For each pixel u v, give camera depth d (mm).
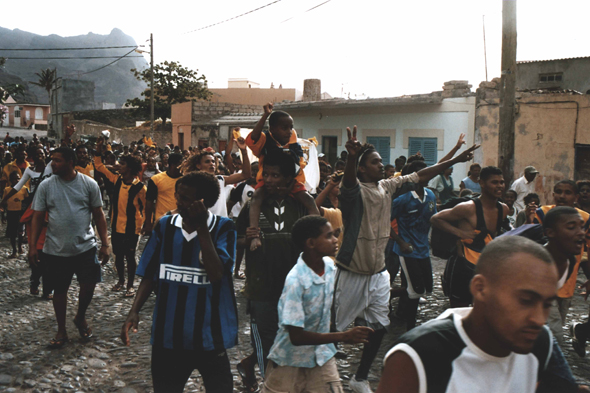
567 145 12758
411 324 5152
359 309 4098
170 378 3031
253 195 3805
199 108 32938
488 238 4562
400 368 1507
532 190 9883
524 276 1385
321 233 2875
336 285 4121
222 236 3049
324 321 3008
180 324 2939
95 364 4559
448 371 1499
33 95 157000
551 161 13031
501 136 10156
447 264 4777
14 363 4559
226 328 3035
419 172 4516
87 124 51312
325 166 8180
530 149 13352
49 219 4980
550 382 1709
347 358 4723
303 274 2908
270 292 3637
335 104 16188
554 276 1407
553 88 20172
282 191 3736
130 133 44156
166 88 46438
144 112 47344
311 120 18203
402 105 14820
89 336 5188
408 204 5164
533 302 1387
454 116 13969
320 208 4645
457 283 4641
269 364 3104
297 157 4098
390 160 15562
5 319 5762
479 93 13422
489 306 1444
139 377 4305
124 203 6707
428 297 6734
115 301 6512
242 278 7555
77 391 4059
